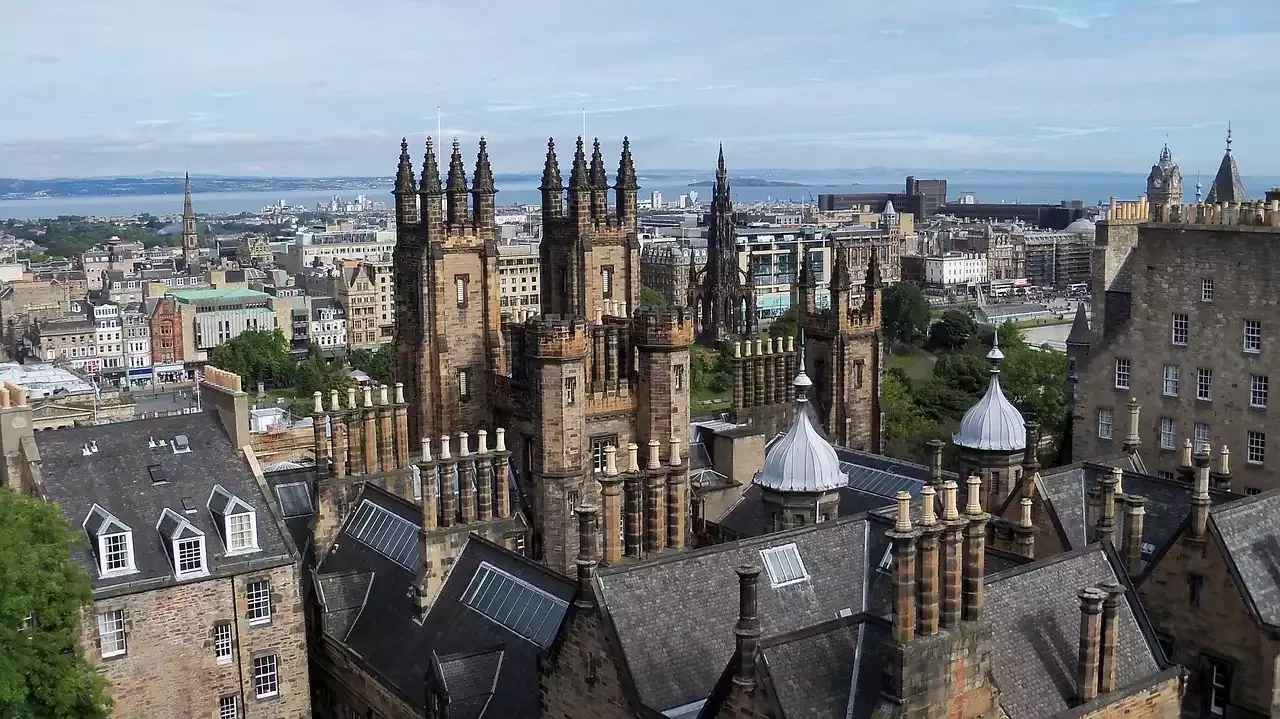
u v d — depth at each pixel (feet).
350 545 269.85
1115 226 403.75
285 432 404.16
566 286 325.21
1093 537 228.84
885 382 609.01
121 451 253.85
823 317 350.43
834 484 235.61
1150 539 225.97
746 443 321.52
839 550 200.54
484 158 307.99
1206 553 196.95
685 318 293.23
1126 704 172.55
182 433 261.65
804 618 187.42
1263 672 190.49
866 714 141.28
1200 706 199.72
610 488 203.62
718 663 171.73
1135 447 276.62
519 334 298.35
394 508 264.52
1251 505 205.87
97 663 227.61
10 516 201.46
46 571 202.49
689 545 281.74
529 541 284.41
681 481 217.36
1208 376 375.25
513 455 304.30
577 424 277.23
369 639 244.63
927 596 139.03
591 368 291.38
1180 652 201.67
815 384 354.95
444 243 303.68
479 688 204.54
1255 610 190.90
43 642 200.75
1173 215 378.53
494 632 216.95
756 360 344.49
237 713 244.22
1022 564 193.77
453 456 240.73
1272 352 357.20
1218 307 369.50
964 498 257.75
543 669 180.04
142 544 237.45
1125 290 407.64
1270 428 359.66
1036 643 170.50
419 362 308.81
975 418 258.37
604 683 166.81
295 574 247.91
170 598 235.20
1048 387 583.17
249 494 254.47
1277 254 352.49
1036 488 239.50
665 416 293.64
